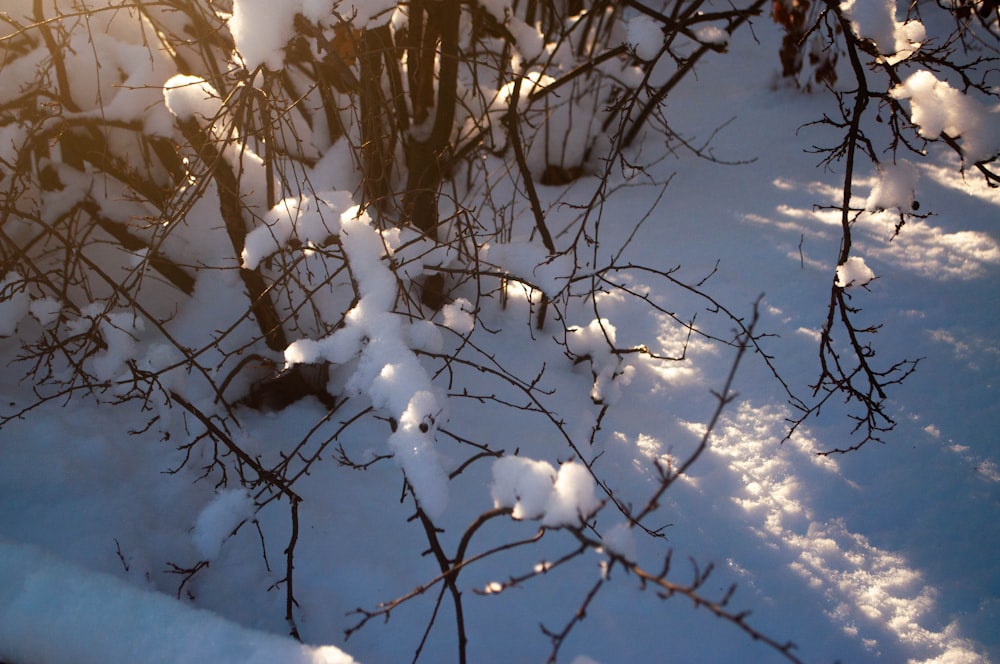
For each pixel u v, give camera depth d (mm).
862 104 2105
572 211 3574
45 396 2697
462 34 3148
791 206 3588
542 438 2629
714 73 4730
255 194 2594
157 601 1781
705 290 3166
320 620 2135
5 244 2908
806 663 2059
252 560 2283
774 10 4090
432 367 2861
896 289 3100
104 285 3016
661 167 3900
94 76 2658
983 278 3100
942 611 2162
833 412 2689
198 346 2873
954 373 2766
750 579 2252
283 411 2758
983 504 2395
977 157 2006
